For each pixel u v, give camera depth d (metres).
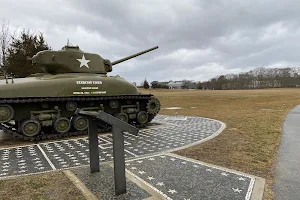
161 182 4.95
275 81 97.75
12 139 9.96
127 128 4.45
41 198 4.28
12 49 28.20
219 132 10.51
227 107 23.34
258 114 16.58
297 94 44.19
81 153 7.57
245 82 98.81
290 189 4.66
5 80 10.19
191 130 11.23
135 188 4.63
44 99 9.55
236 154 7.02
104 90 11.12
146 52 14.57
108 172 5.52
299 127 11.32
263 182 4.93
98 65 11.98
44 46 29.61
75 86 10.37
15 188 4.75
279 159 6.54
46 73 11.45
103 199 4.20
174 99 35.94
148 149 7.74
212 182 4.93
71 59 11.16
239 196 4.31
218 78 105.31
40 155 7.36
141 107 12.74
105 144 8.66
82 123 10.62
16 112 9.73
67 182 4.99
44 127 10.87
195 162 6.24
